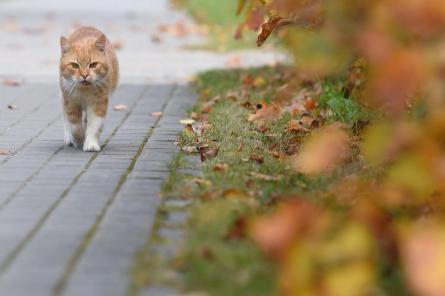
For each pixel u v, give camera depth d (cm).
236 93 1895
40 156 1376
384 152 816
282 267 750
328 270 743
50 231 975
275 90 1886
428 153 785
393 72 746
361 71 1505
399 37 784
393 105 874
